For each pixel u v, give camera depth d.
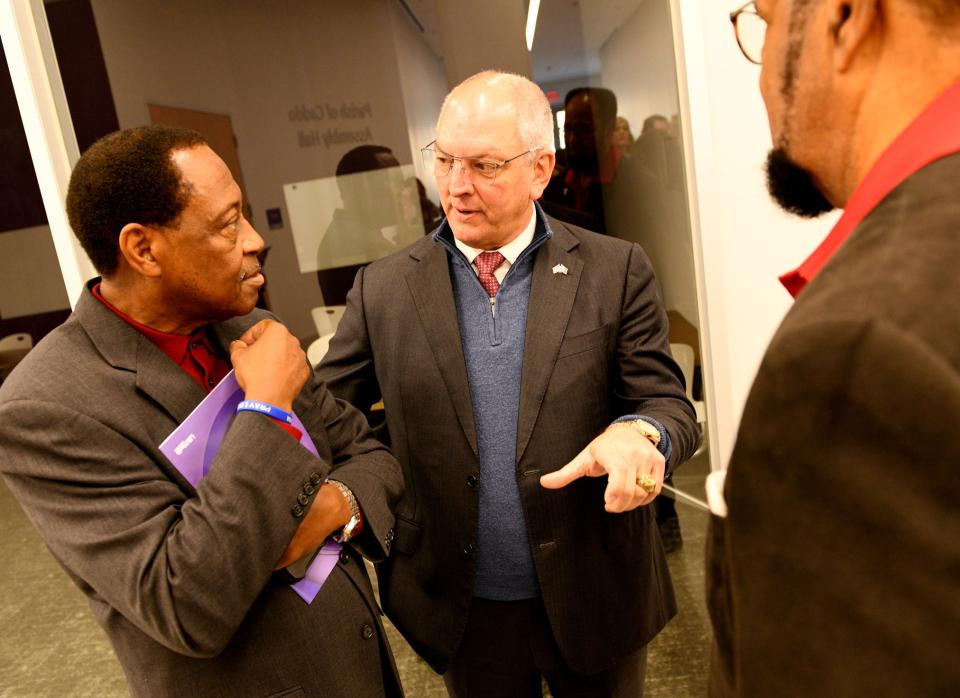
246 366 0.85
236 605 0.77
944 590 0.28
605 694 1.22
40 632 2.43
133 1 2.39
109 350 0.83
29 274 3.45
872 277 0.32
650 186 2.52
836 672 0.31
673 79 2.24
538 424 1.11
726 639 0.40
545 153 1.13
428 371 1.15
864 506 0.30
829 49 0.39
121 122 2.35
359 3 2.64
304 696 0.90
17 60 1.96
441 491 1.16
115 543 0.75
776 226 2.01
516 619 1.20
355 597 0.98
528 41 2.50
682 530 2.54
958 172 0.34
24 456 0.75
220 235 0.83
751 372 2.25
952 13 0.35
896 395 0.29
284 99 2.70
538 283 1.14
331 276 2.87
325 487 0.92
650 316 1.17
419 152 2.78
